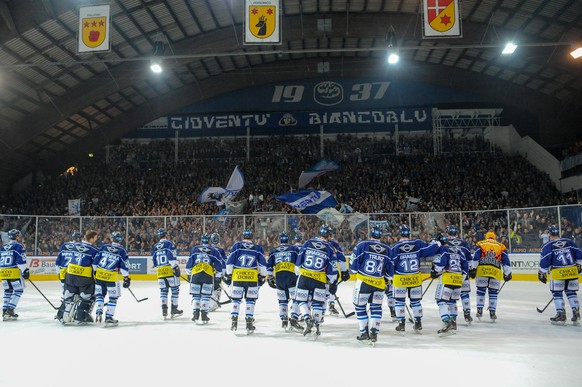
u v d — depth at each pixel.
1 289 16.28
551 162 27.39
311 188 27.72
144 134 32.62
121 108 31.19
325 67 31.59
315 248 7.36
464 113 31.14
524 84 30.30
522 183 26.36
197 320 9.29
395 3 25.12
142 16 23.20
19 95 24.83
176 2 22.98
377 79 32.28
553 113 30.25
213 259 8.95
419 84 32.06
